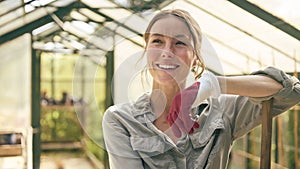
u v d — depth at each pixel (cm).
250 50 464
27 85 975
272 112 120
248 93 113
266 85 115
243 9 403
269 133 122
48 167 953
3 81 991
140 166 109
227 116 122
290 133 557
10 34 587
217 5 400
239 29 434
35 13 544
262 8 402
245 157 690
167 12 99
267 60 462
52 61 1152
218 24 431
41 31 661
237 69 509
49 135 1135
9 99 1009
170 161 109
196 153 112
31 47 727
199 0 392
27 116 926
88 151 1057
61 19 530
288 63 441
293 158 550
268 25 415
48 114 1141
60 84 1167
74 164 989
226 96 126
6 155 642
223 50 476
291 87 118
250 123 124
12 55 810
